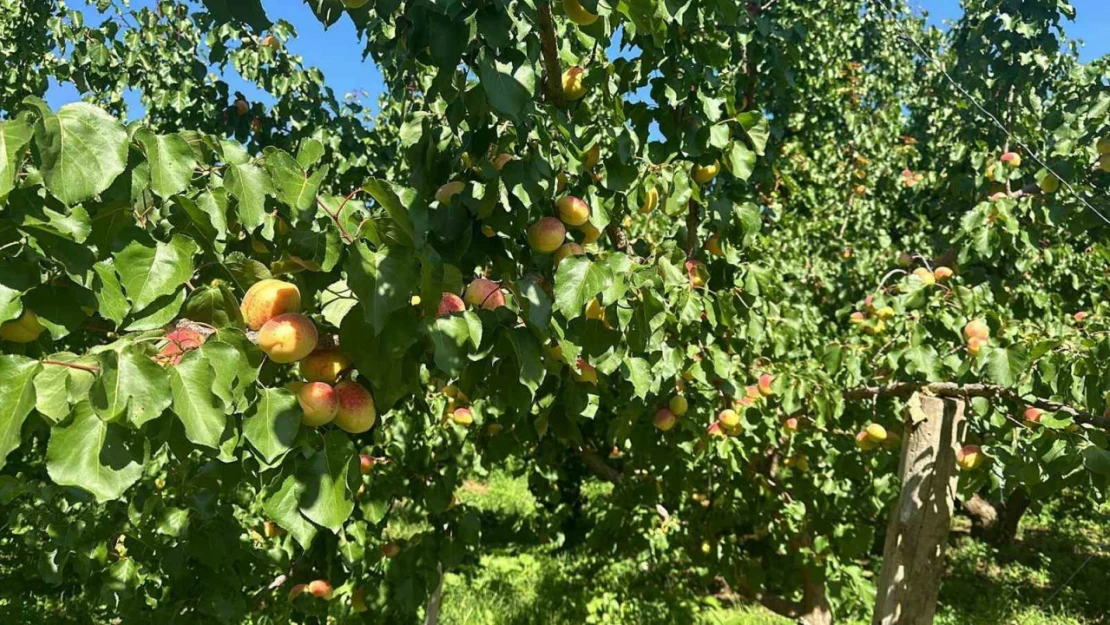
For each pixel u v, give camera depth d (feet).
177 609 8.27
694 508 15.17
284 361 4.10
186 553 7.73
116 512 8.56
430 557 10.34
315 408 3.99
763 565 17.21
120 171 3.36
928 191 22.12
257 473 5.10
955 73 16.58
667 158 7.50
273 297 4.17
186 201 3.89
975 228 12.14
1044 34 14.40
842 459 12.89
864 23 28.30
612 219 7.61
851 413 13.44
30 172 3.59
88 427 2.95
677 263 6.75
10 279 3.25
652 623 17.33
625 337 6.33
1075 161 11.18
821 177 23.63
